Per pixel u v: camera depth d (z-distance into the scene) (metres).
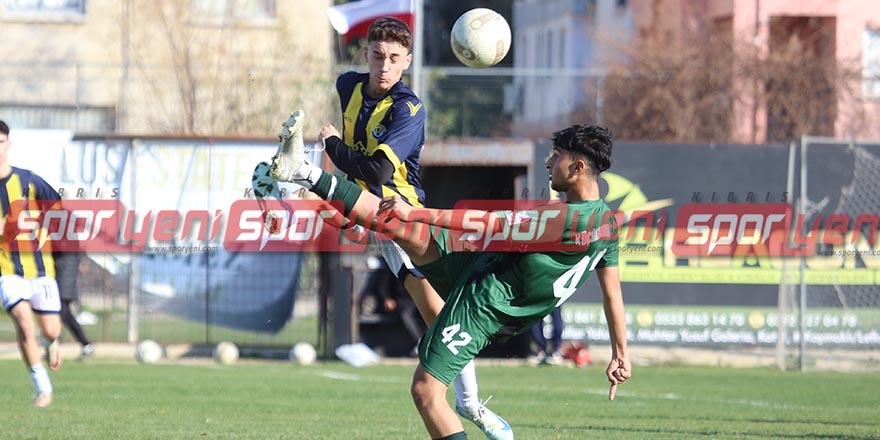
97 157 52.34
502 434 24.80
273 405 37.06
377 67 23.38
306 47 85.00
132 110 78.94
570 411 37.06
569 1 120.44
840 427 33.44
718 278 54.91
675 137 79.31
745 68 79.25
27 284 34.81
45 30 85.69
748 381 49.50
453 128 89.25
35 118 81.06
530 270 20.56
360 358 54.22
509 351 59.25
